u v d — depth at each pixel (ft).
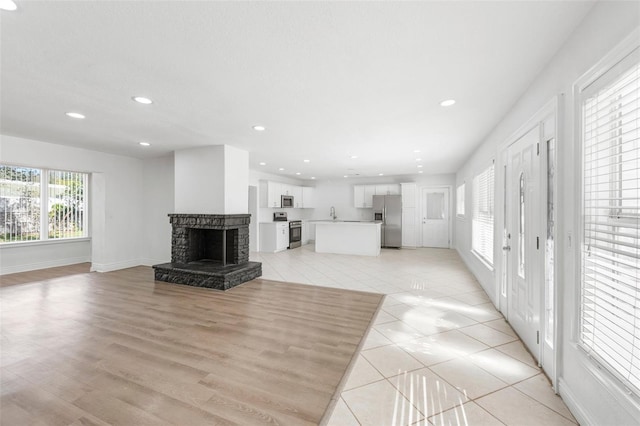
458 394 6.04
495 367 7.07
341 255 24.25
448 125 11.38
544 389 6.19
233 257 16.12
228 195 15.28
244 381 6.45
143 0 4.52
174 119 10.79
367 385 6.34
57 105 9.36
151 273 17.17
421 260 21.81
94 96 8.57
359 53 6.16
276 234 26.04
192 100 8.88
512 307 9.35
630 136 4.11
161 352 7.73
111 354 7.60
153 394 5.96
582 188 5.05
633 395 3.88
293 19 5.01
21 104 9.27
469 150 16.39
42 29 5.31
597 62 4.50
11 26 5.21
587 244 4.98
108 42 5.76
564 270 5.70
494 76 7.21
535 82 7.32
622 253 4.01
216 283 13.87
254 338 8.63
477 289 13.97
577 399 5.24
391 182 30.35
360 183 31.94
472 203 17.34
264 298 12.55
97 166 17.01
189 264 15.76
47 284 14.74
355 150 16.43
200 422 5.18
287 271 18.03
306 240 32.99
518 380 6.53
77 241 20.52
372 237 24.21
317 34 5.47
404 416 5.39
